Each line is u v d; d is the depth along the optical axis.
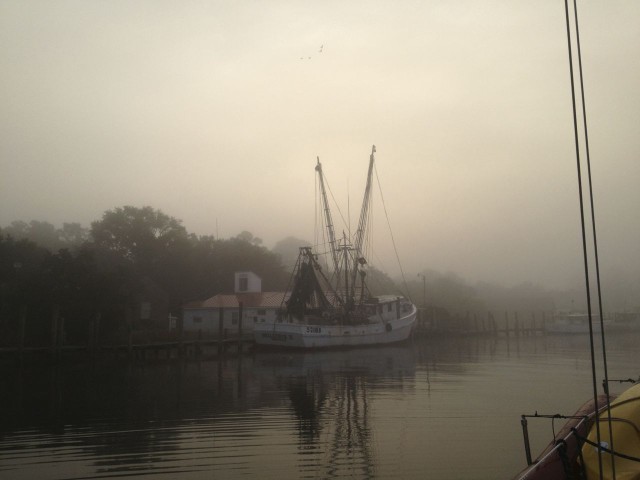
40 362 41.28
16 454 14.83
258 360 46.53
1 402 23.95
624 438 8.31
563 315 96.56
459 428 17.53
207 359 47.84
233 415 20.53
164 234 101.00
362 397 24.66
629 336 86.62
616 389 26.08
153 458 14.37
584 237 6.28
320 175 66.31
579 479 8.19
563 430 9.62
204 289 97.50
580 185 6.29
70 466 13.69
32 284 47.50
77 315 47.34
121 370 38.31
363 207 66.38
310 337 54.47
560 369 36.44
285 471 13.14
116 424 18.97
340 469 13.25
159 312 71.38
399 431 17.23
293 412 21.02
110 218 98.19
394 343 63.78
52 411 21.64
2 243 56.50
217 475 12.90
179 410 21.72
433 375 33.41
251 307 69.94
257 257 105.44
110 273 52.56
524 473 8.35
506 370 36.12
